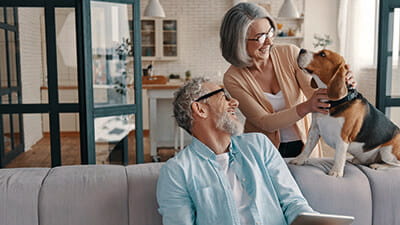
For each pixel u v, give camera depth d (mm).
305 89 2094
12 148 3357
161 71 8172
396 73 2184
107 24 3113
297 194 1615
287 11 6586
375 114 1724
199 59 8172
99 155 3160
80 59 2945
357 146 1751
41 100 3303
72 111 3303
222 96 1659
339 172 1742
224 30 2039
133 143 3402
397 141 1750
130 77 3330
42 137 3340
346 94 1608
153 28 7793
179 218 1506
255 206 1556
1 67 3271
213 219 1513
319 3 8141
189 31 8102
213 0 8031
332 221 1389
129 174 1750
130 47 3311
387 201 1735
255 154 1680
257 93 2086
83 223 1655
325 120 1725
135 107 3377
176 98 1695
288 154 2186
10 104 3311
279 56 2129
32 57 3262
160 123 6309
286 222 1589
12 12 3203
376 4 6957
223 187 1556
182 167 1570
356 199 1720
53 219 1644
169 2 8023
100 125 3137
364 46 7066
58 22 3219
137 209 1684
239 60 2047
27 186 1673
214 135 1652
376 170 1772
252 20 1978
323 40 8086
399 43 2162
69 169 1808
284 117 1886
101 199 1672
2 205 1633
